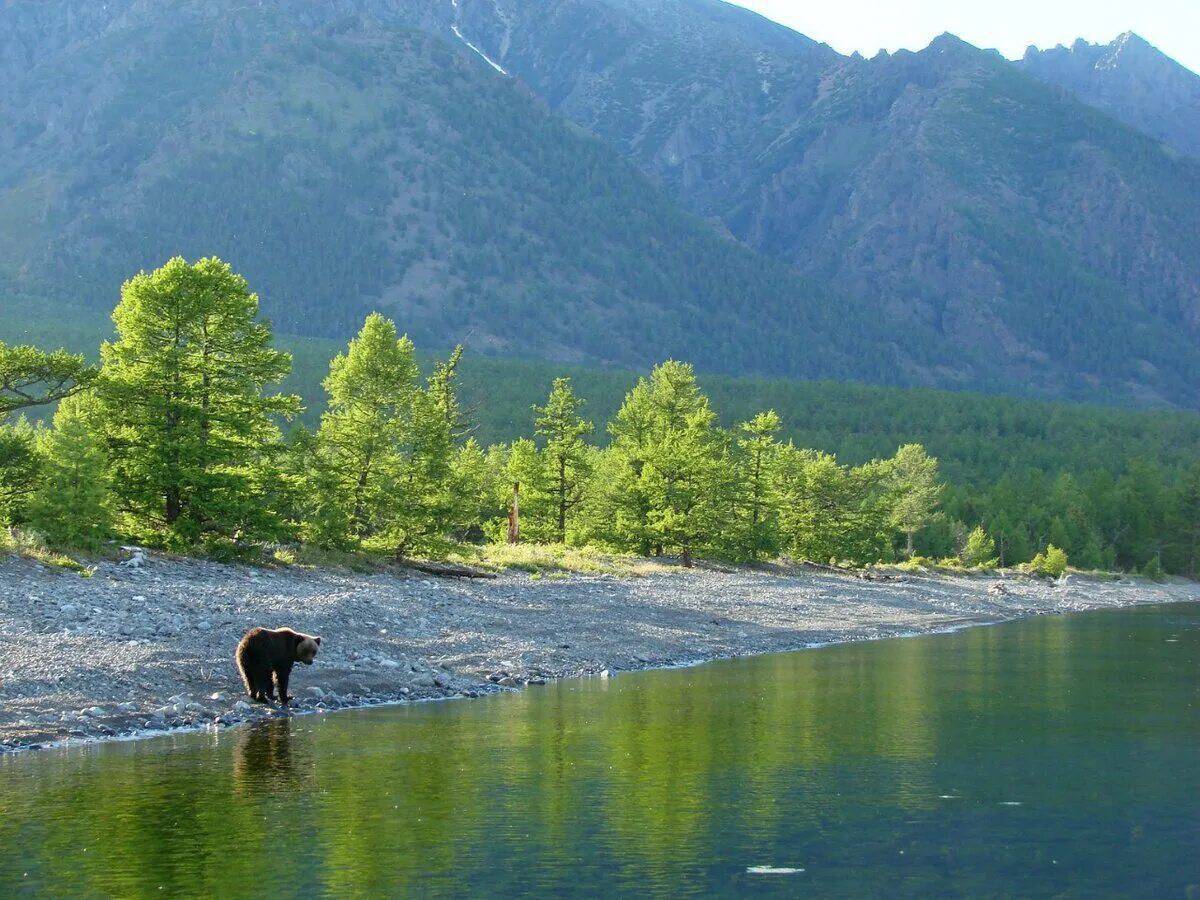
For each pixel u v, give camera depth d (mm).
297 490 41281
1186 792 17219
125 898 12164
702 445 72375
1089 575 119125
